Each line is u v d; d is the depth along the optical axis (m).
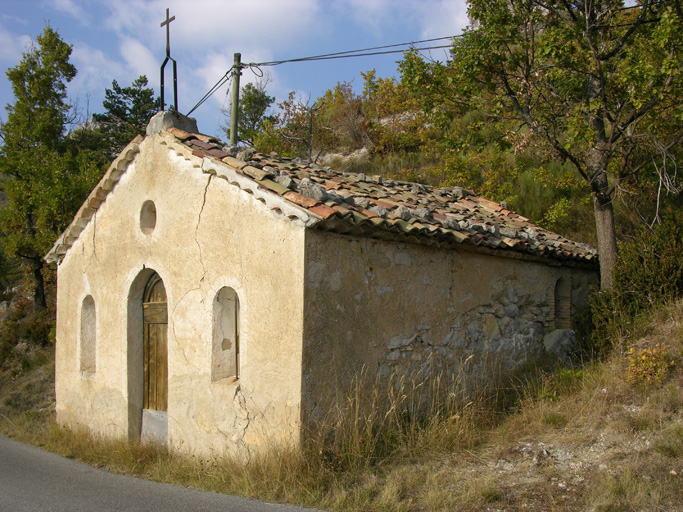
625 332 7.93
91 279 8.00
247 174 5.89
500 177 15.20
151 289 7.36
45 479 5.66
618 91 9.55
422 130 21.64
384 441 5.80
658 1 8.70
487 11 9.55
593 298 9.09
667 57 8.34
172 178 6.74
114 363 7.43
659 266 8.33
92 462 6.66
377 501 4.51
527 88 9.65
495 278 8.16
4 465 6.48
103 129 27.58
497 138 10.55
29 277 17.50
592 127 8.79
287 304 5.40
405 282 6.66
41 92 18.03
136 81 29.34
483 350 7.81
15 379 12.91
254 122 32.47
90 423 7.80
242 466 5.31
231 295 6.29
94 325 8.30
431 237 6.59
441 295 7.20
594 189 9.16
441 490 4.67
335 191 7.09
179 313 6.51
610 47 9.42
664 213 10.08
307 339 5.31
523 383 7.87
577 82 10.17
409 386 6.60
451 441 5.86
